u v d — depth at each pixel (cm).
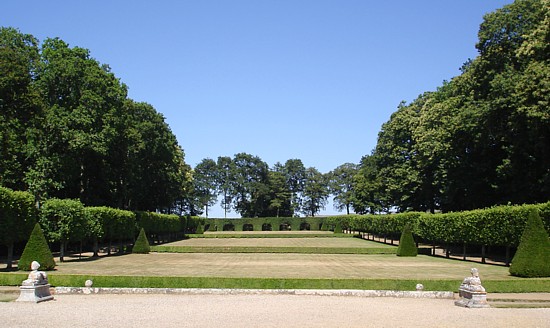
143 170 6400
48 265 2920
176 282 2236
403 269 3102
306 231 11181
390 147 6856
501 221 3384
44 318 1570
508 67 3900
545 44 3456
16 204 3231
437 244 6312
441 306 1850
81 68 4622
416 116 6544
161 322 1505
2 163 4138
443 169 5075
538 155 3631
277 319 1559
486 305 1806
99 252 4944
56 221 3612
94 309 1748
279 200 13262
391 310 1745
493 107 3788
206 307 1794
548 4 3538
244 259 3972
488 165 4303
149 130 6331
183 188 9225
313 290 2164
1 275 2320
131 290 2183
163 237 6869
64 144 4494
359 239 7494
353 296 2114
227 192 13612
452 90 5194
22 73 4034
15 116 4197
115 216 4534
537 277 2508
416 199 6506
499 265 3488
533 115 3209
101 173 5241
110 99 4869
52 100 4609
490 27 4091
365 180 9012
